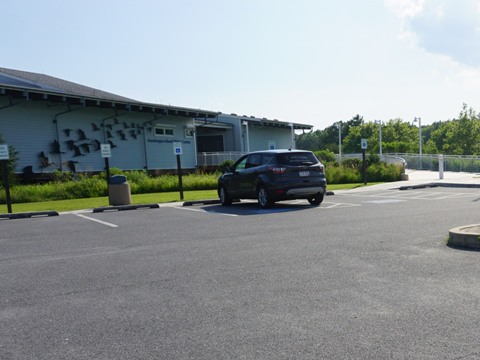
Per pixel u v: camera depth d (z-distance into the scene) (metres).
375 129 84.69
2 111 22.52
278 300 4.37
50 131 24.59
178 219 11.30
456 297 4.28
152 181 23.12
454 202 12.92
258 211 12.56
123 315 4.12
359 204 13.40
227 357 3.16
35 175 23.34
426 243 6.89
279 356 3.15
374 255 6.19
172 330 3.71
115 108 26.88
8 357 3.29
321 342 3.36
